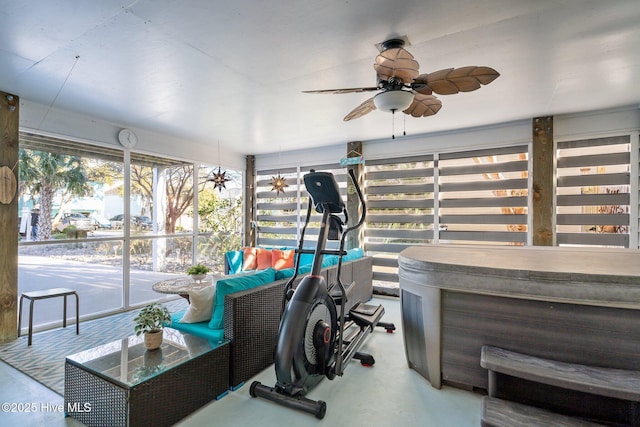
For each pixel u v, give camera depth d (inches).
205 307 104.6
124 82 119.6
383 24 82.6
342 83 120.7
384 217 210.4
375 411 83.5
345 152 224.7
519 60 102.6
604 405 72.8
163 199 201.9
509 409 68.8
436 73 82.3
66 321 151.0
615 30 85.4
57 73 112.0
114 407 69.8
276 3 74.0
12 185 130.3
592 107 148.0
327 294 98.5
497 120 168.1
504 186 174.9
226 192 253.8
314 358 90.0
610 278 69.6
